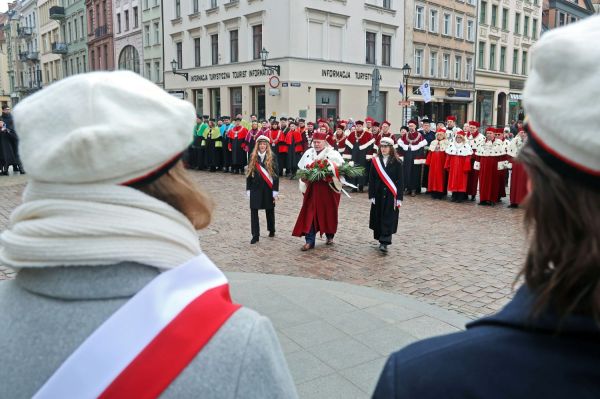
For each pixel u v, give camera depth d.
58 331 0.98
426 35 34.81
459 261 7.19
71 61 51.81
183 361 0.96
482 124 42.00
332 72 28.91
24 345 0.99
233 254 7.55
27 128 1.03
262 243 8.23
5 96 73.88
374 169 7.45
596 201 0.82
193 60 33.41
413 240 8.49
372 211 7.64
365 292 5.61
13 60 69.81
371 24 30.92
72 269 1.00
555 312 0.85
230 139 18.77
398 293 5.86
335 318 4.84
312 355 4.08
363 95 30.81
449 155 12.69
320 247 7.98
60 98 1.01
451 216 10.78
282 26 27.09
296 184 15.53
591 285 0.83
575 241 0.85
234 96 30.89
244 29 29.27
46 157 0.97
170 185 1.13
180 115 1.06
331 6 28.33
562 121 0.80
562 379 0.81
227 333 1.01
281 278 6.15
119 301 1.00
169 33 34.97
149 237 1.02
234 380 0.97
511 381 0.84
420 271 6.72
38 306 1.01
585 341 0.83
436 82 36.22
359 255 7.51
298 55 27.25
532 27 46.38
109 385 0.93
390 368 0.97
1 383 0.97
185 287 1.04
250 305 5.18
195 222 1.22
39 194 1.03
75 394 0.93
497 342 0.88
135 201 1.02
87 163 0.96
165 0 34.81
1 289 1.13
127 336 0.96
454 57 37.88
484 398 0.84
